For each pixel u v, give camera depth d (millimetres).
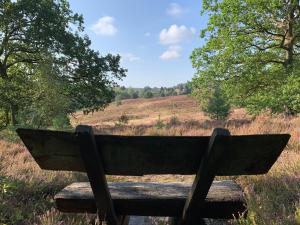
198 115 62094
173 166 2764
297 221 3738
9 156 8406
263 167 2832
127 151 2680
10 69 38562
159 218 4344
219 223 4109
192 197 2828
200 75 27750
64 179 6352
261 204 4246
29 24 34156
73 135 2604
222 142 2373
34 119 24078
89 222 3889
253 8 25641
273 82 26453
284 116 20562
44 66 29922
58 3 36188
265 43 26953
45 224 3928
